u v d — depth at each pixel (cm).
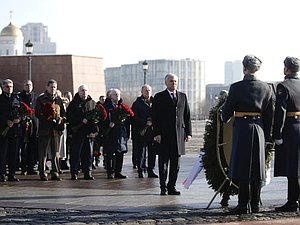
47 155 1536
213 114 970
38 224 838
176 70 14300
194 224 841
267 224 839
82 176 1565
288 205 955
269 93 928
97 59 4312
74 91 4144
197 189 1270
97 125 1488
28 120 1442
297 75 958
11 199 1099
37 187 1303
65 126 1673
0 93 1455
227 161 962
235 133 921
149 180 1470
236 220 873
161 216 905
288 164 938
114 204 1035
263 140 919
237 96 915
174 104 1166
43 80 4175
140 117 1544
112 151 1510
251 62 927
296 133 940
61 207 996
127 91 14338
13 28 10881
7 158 1445
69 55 4141
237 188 980
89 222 852
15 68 4212
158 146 1172
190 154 2567
